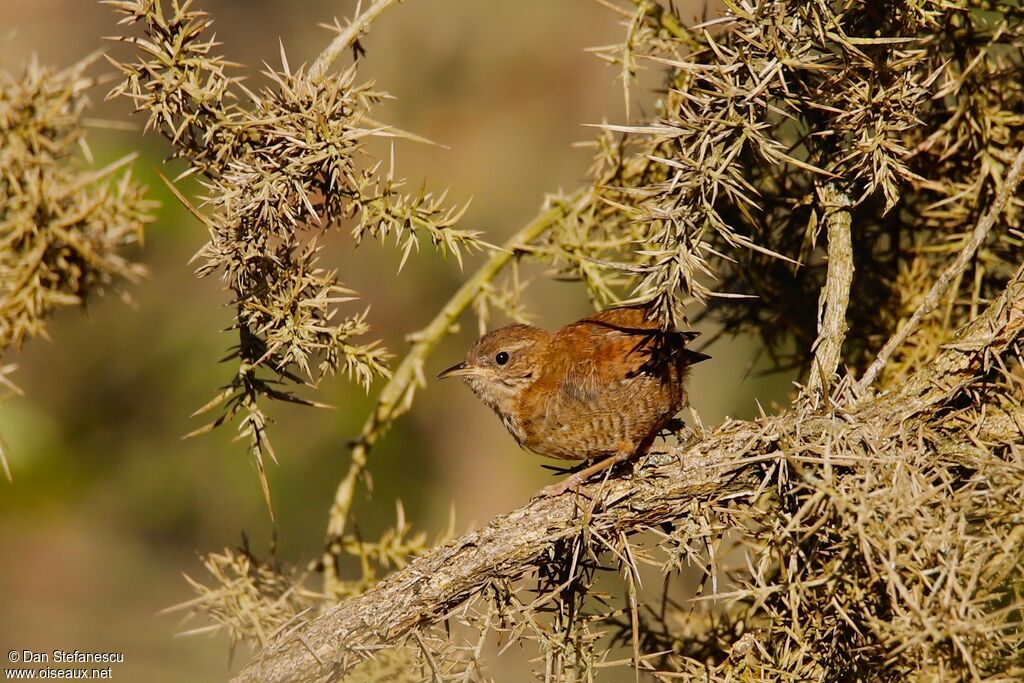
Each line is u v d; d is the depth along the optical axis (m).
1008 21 7.20
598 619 6.71
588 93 15.36
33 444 14.72
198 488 15.47
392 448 15.86
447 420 16.14
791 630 6.12
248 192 6.60
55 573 15.00
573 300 14.80
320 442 15.48
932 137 7.23
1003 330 6.43
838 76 6.48
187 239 14.37
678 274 6.55
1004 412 6.38
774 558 6.45
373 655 6.57
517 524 6.54
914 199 7.89
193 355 15.14
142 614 14.62
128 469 15.37
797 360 8.46
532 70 15.44
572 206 8.41
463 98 15.43
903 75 6.51
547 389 8.53
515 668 11.33
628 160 8.36
